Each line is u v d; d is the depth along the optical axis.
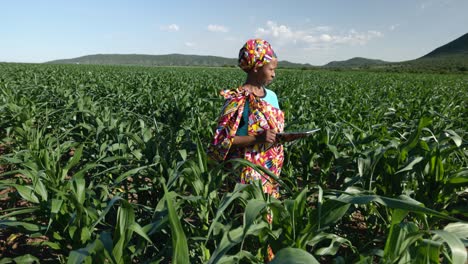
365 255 2.10
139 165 3.84
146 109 8.88
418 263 1.77
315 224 2.07
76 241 2.45
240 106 2.83
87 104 7.72
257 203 1.96
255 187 2.34
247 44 2.86
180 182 3.22
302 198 2.18
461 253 1.63
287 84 20.33
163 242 3.11
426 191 3.27
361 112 7.45
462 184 3.04
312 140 4.73
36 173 3.00
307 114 7.88
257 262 2.04
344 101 10.50
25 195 2.79
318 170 6.12
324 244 3.00
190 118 7.23
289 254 1.59
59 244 2.74
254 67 2.84
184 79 23.75
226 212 3.17
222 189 4.80
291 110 7.97
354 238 3.67
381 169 3.39
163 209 2.34
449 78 37.22
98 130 4.67
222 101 8.05
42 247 3.70
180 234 1.64
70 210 2.68
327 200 2.07
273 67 2.90
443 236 1.68
